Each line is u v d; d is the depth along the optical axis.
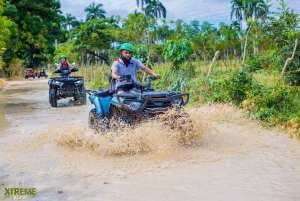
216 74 16.19
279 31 11.15
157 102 5.82
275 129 7.18
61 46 36.47
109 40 37.19
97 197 4.11
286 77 10.48
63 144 6.43
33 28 44.91
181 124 5.84
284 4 11.13
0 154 5.97
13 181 4.70
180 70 12.37
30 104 13.41
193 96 10.52
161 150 5.59
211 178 4.62
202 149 5.90
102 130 6.34
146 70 6.61
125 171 4.96
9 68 40.00
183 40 12.70
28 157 5.76
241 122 7.72
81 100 12.64
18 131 7.92
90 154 5.80
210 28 24.19
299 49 10.41
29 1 43.62
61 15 52.34
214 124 7.64
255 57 17.59
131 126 5.84
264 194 4.08
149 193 4.18
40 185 4.53
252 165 5.10
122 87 6.25
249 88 8.74
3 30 30.39
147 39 27.75
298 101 8.45
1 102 14.32
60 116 10.06
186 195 4.10
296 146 6.01
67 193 4.24
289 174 4.70
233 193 4.12
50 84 12.61
